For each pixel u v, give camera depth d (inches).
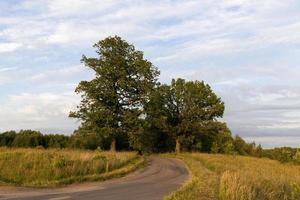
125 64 2640.3
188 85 3287.4
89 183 964.6
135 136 2605.8
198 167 1486.2
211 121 3284.9
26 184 876.0
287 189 780.6
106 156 1396.4
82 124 2583.7
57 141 2989.7
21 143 2822.3
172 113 3302.2
